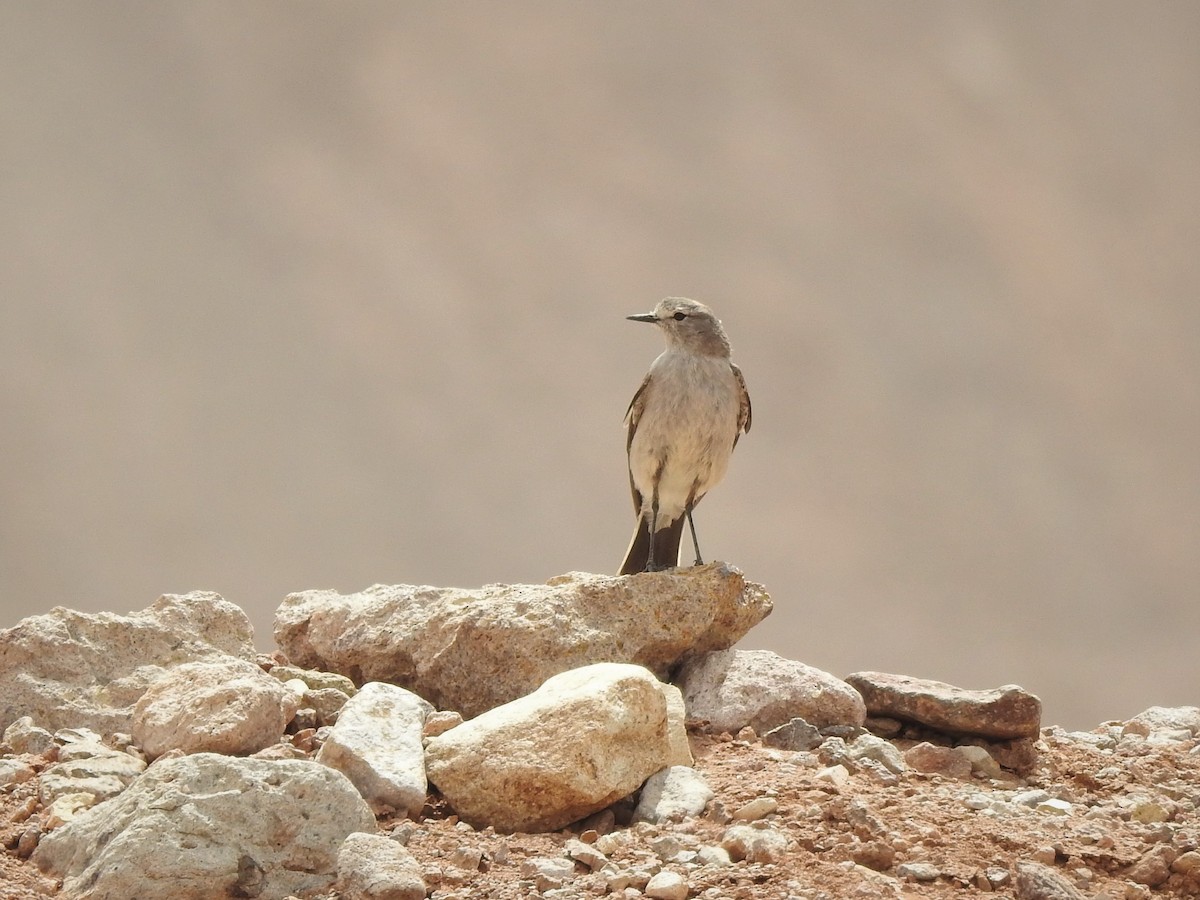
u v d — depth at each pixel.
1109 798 12.51
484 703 13.60
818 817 10.85
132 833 9.43
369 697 11.86
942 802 11.67
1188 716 15.98
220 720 11.73
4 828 10.44
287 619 15.30
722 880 9.73
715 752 12.78
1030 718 13.29
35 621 13.22
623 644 13.82
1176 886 10.44
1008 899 9.82
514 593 14.20
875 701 13.99
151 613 13.82
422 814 11.05
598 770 11.02
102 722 12.59
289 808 9.82
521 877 9.89
